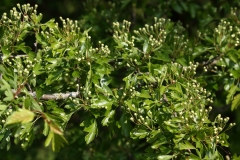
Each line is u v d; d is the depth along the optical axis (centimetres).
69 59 418
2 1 771
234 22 568
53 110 406
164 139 397
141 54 461
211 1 732
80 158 656
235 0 693
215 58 513
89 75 410
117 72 524
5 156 775
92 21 642
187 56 483
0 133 397
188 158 391
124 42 455
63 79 483
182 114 407
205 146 395
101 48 432
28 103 360
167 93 427
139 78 436
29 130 388
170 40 523
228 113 861
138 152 613
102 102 413
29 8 445
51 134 342
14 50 432
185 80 439
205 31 604
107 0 769
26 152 799
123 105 424
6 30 438
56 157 696
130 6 687
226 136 403
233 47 503
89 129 417
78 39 434
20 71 398
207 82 513
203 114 402
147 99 412
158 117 409
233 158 416
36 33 440
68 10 956
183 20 745
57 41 425
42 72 417
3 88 365
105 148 629
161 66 438
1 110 380
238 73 488
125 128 422
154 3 725
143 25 675
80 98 418
